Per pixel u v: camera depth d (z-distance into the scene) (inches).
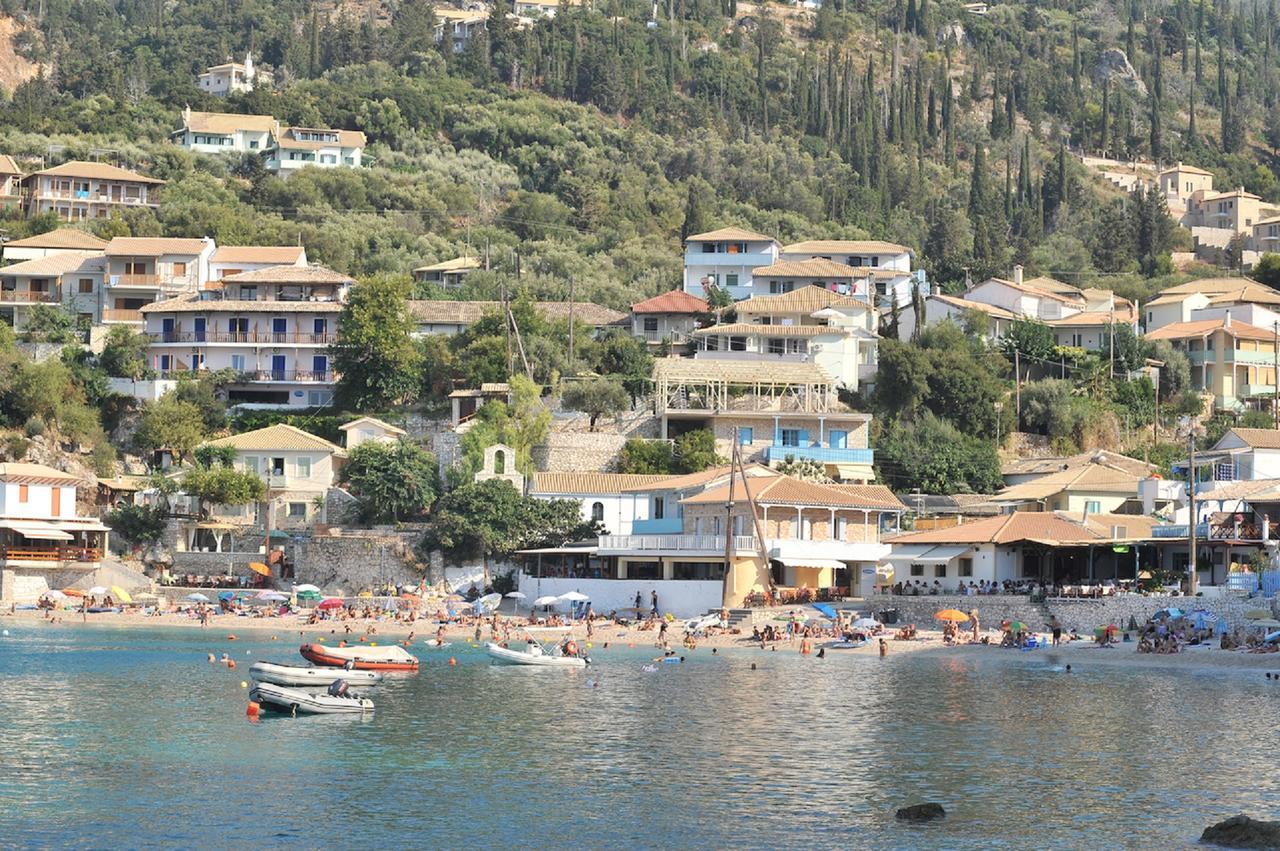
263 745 2928.2
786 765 2760.8
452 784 2588.6
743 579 5447.8
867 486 6136.8
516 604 5866.1
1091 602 4916.3
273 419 7185.0
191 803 2440.9
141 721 3186.5
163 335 7564.0
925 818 2356.1
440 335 7564.0
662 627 5014.8
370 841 2231.8
